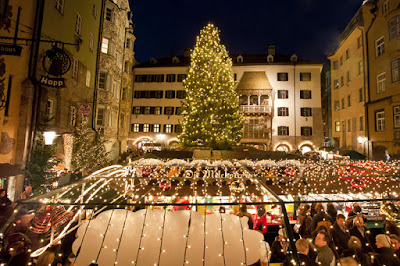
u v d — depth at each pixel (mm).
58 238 4070
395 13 19297
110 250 3928
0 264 3441
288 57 39281
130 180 7152
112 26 24391
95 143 18312
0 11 9672
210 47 21188
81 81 18031
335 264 3934
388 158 20141
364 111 24594
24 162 10703
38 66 11898
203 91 20266
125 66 31750
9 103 10383
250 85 35750
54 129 13758
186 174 7988
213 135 19234
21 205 3461
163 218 4176
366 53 23609
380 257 4000
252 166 9109
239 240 4043
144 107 37938
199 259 3896
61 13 14500
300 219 6109
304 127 35062
